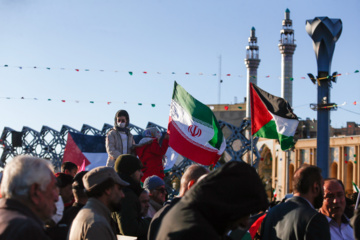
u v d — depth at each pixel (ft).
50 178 12.09
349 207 26.84
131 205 21.26
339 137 175.94
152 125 89.30
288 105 45.11
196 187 11.27
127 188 21.65
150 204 25.53
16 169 11.82
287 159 194.70
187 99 38.70
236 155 85.40
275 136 45.32
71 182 22.31
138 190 22.45
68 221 19.61
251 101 45.70
